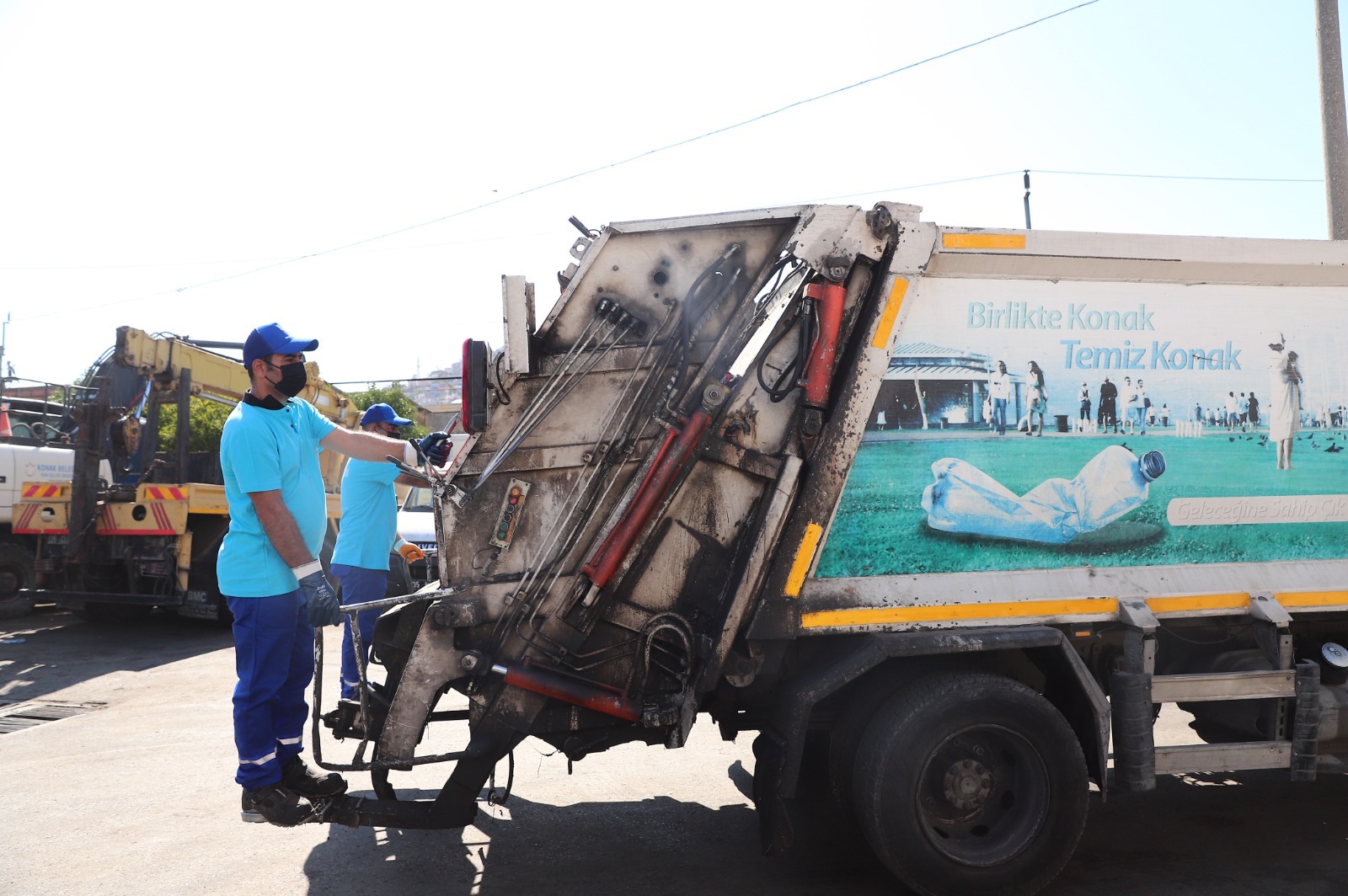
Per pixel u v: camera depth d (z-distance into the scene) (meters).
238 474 3.57
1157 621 3.90
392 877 3.91
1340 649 4.16
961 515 3.86
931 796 3.61
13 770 5.36
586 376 3.67
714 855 4.16
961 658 3.80
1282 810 4.69
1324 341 4.26
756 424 3.71
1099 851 4.17
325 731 6.32
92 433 10.48
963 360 3.87
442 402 47.28
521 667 3.61
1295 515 4.20
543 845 4.25
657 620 3.67
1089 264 3.96
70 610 12.41
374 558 5.74
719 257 3.71
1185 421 4.10
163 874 3.92
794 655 3.84
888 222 3.71
